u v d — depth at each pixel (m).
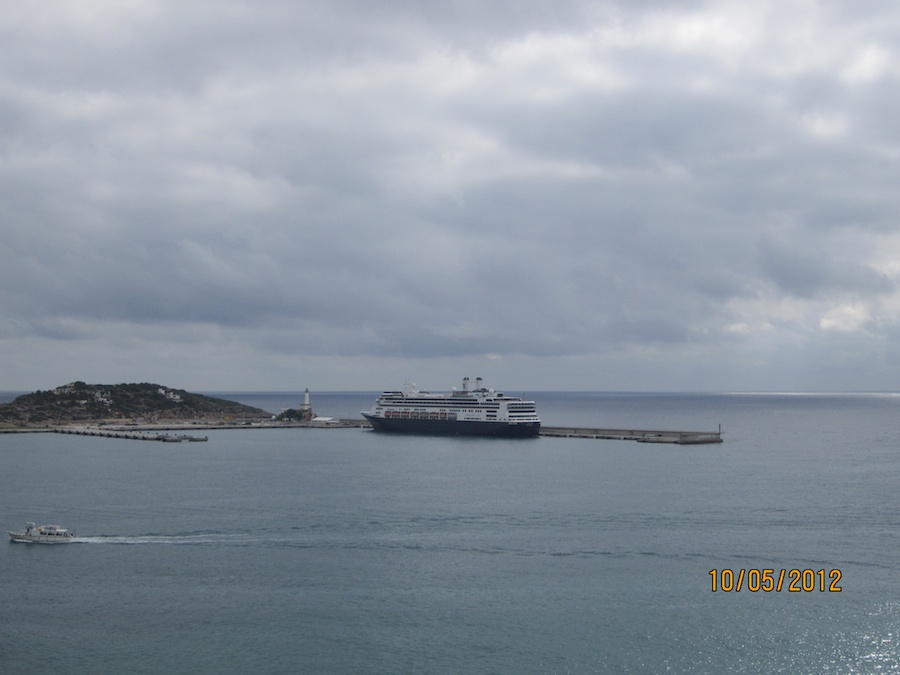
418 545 119.12
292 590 99.38
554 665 79.25
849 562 109.31
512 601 95.25
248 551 116.44
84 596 97.50
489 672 77.94
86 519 138.12
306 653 81.81
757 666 78.94
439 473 198.50
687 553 114.06
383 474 196.75
